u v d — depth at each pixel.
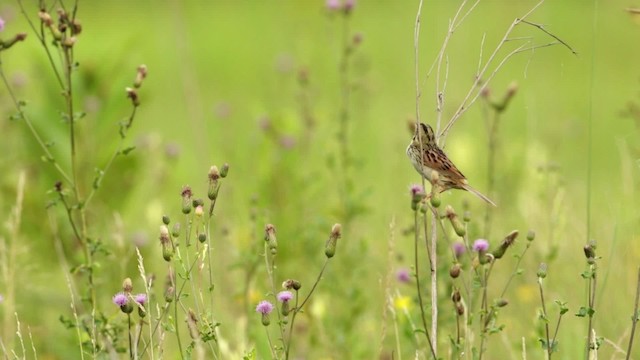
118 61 13.47
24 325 11.23
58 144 12.61
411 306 10.53
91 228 12.00
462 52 25.80
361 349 10.51
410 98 22.48
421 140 8.84
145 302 7.93
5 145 14.26
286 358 7.65
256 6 35.41
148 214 13.38
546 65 26.34
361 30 30.52
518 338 10.96
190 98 15.45
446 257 10.46
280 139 14.41
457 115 8.25
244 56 29.52
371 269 12.76
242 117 21.36
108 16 34.31
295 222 13.11
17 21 26.41
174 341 10.67
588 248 7.62
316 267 11.95
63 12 9.24
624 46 28.72
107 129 12.93
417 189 7.88
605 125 22.20
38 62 13.18
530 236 8.07
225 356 9.31
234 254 11.62
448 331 10.33
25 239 12.54
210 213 7.76
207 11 35.09
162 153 16.48
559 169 13.22
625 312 11.21
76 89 13.05
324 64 22.53
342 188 13.29
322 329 10.60
